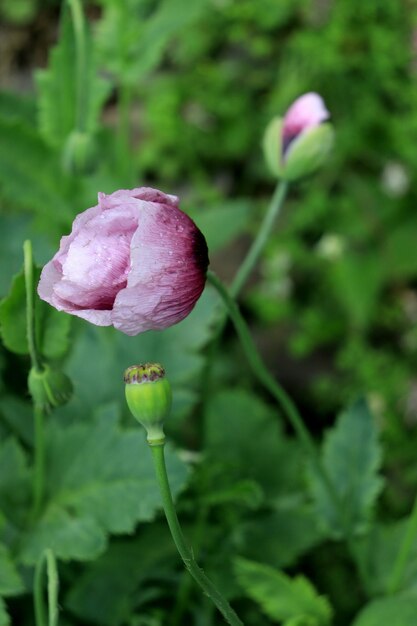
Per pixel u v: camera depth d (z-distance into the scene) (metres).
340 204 1.37
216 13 1.47
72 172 0.82
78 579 0.77
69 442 0.73
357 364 1.25
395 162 1.40
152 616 0.77
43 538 0.71
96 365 0.78
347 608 0.90
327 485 0.75
